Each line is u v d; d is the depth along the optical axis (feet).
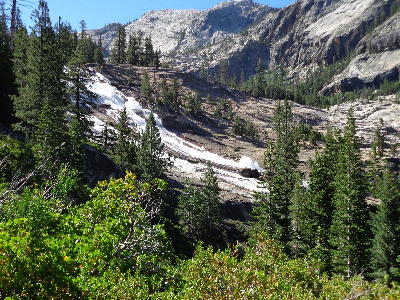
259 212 102.22
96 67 361.51
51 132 90.43
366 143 354.33
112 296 26.50
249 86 556.51
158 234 37.73
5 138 78.38
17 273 18.25
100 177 115.24
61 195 47.70
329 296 32.48
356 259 87.45
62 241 24.18
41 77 129.70
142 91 319.27
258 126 349.82
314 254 87.66
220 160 234.99
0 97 133.28
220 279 24.29
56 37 166.30
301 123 381.81
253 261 40.06
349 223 90.17
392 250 94.63
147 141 152.25
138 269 34.40
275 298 25.11
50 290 19.11
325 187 105.29
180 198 127.44
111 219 36.45
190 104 332.60
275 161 157.58
